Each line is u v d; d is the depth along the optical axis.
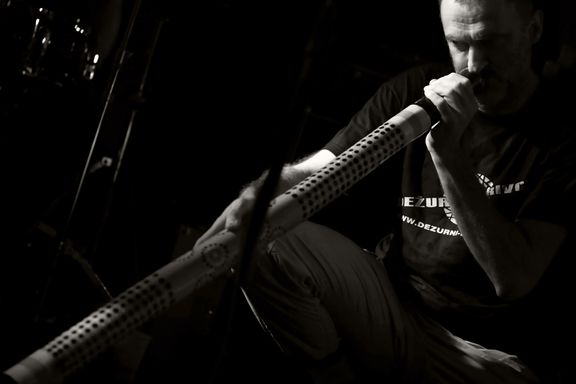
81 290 2.24
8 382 1.21
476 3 1.62
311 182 1.44
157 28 2.76
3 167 2.09
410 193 1.89
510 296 1.68
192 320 2.26
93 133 1.83
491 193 1.77
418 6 2.66
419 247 1.84
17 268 2.13
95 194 2.72
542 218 1.69
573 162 1.72
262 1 3.06
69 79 2.06
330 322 1.79
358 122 1.97
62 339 1.26
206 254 1.36
